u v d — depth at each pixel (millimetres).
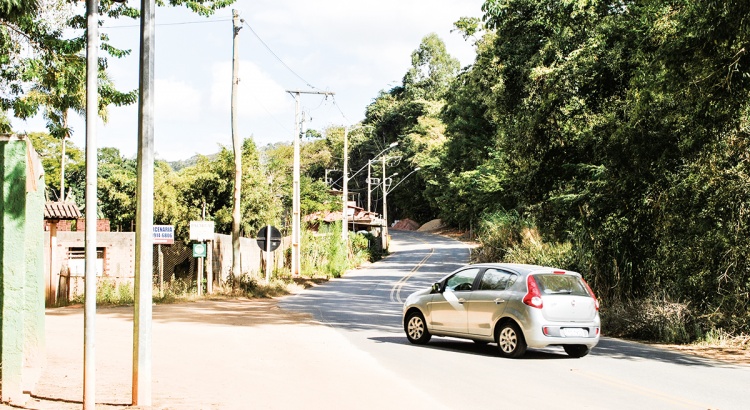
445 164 72688
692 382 11016
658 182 20469
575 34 27688
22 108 16828
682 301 18609
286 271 41625
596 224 22469
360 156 127750
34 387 8781
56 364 11242
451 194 84938
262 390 9523
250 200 44906
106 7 17406
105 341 14625
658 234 20484
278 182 53344
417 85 126000
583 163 27031
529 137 28078
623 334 18562
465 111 63750
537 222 31641
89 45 7613
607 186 22109
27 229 8805
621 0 25453
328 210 73250
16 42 16219
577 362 13133
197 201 44062
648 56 19453
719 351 15594
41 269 9555
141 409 7918
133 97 18047
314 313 22641
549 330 13125
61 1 16469
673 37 16703
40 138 61719
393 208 134500
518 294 13445
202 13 18766
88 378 7605
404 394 9469
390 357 13109
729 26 14797
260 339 15539
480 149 62844
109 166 62875
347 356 13102
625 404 9117
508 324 13508
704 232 18391
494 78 35062
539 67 27547
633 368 12477
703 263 18391
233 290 29109
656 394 9867
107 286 25781
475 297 14117
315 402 8805
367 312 23375
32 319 8750
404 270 51375
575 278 13836
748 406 9102
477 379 10883
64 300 25000
